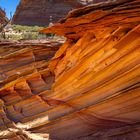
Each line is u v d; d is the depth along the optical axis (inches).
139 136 383.9
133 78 372.8
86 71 441.1
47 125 509.4
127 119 399.2
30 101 570.6
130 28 367.2
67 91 486.3
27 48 644.7
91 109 438.9
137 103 378.0
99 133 433.1
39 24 1408.7
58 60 534.0
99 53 414.6
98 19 383.6
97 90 426.3
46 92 536.1
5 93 630.5
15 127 559.5
